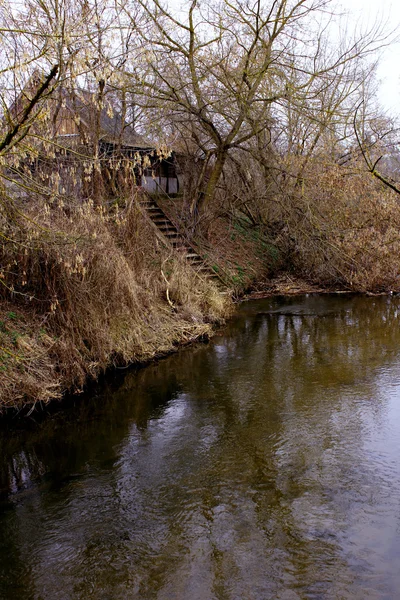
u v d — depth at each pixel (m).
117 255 10.92
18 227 8.41
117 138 16.39
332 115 17.88
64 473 6.65
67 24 6.46
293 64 17.53
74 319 9.59
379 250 17.19
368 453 6.89
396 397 8.85
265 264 20.28
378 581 4.55
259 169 21.22
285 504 5.75
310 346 12.20
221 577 4.66
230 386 9.64
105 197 12.69
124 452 7.19
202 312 14.00
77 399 9.05
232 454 7.00
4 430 7.88
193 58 17.22
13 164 7.80
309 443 7.23
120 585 4.61
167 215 18.70
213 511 5.68
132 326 10.98
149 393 9.38
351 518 5.46
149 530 5.39
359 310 15.96
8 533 5.40
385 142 15.76
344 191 17.00
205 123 17.83
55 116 9.59
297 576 4.64
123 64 11.71
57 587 4.62
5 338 8.62
